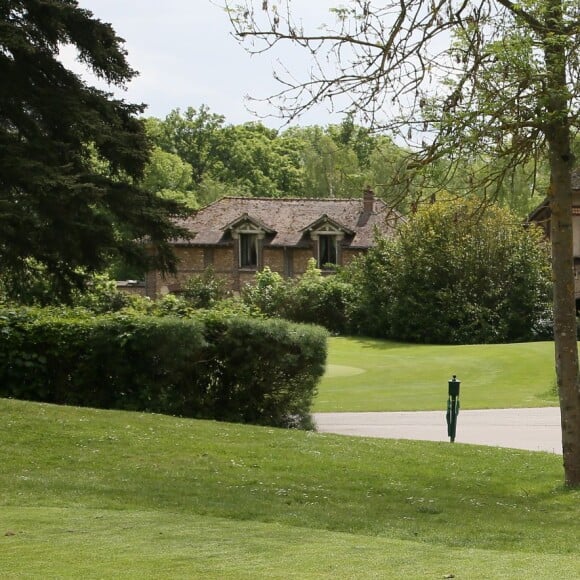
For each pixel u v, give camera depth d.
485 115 13.06
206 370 22.61
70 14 24.45
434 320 54.97
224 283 65.88
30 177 22.00
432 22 13.57
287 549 9.66
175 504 12.73
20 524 10.76
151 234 25.44
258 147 111.81
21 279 25.75
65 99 23.89
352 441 19.02
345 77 13.73
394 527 11.74
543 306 55.16
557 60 12.66
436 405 29.62
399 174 14.16
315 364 22.88
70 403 22.36
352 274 61.38
